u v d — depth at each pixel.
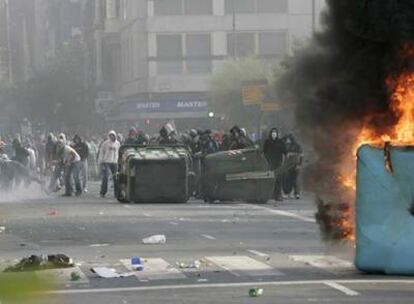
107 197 72.06
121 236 38.41
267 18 168.50
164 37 168.50
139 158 61.41
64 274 26.00
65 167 75.12
